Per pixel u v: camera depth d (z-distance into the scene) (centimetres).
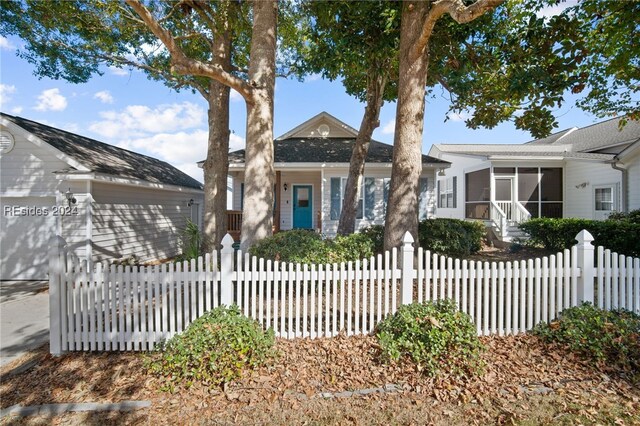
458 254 872
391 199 650
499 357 372
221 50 934
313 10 870
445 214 1991
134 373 351
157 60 1082
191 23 928
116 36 967
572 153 1395
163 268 404
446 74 941
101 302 403
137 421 281
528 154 1410
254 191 683
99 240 923
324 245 592
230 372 319
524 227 1178
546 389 316
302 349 392
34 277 884
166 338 401
